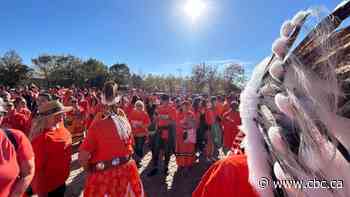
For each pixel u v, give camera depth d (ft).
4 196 5.73
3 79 145.28
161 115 21.03
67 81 170.81
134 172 9.11
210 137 24.81
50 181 10.49
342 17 1.55
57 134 10.82
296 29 1.74
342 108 1.51
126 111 25.02
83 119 30.45
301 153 1.62
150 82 166.09
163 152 23.29
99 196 8.41
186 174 21.07
